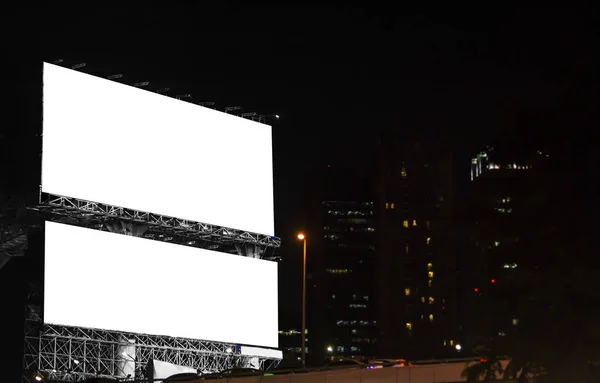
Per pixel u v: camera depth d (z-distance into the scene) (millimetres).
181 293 93000
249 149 104375
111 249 88312
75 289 84812
